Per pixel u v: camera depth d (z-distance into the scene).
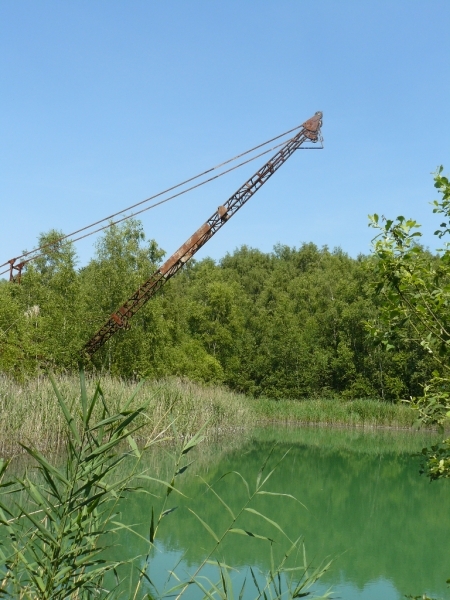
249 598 8.14
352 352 46.47
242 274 83.31
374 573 10.27
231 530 5.03
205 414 24.16
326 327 49.66
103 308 31.12
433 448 5.30
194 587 8.37
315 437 30.05
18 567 4.56
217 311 50.34
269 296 69.62
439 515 14.73
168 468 15.14
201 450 21.66
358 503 15.80
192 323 50.09
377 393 44.91
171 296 49.72
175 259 26.56
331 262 76.94
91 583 4.93
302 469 20.53
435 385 5.20
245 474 18.27
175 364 34.94
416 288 5.13
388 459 23.38
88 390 18.03
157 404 18.47
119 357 30.05
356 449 25.94
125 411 3.98
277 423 37.56
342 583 9.73
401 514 14.77
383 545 12.05
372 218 5.21
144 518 11.56
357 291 48.91
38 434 15.89
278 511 14.14
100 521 5.05
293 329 49.50
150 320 32.06
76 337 28.14
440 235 5.32
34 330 25.80
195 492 14.95
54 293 30.81
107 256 32.38
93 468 4.06
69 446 3.95
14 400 16.39
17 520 4.76
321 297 57.97
